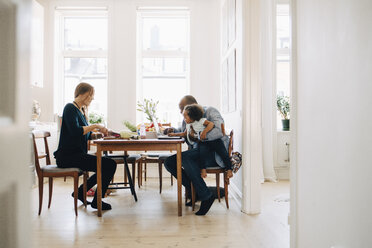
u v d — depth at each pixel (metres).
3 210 0.75
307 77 1.47
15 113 0.77
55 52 5.44
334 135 1.22
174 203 3.42
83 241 2.24
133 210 3.11
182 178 3.26
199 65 5.43
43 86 5.38
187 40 5.67
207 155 3.05
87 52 5.60
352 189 1.10
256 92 2.99
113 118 5.37
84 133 2.99
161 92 5.70
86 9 5.42
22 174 0.78
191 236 2.34
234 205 3.28
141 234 2.39
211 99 5.43
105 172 3.03
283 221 2.71
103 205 3.13
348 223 1.12
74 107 3.05
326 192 1.29
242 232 2.42
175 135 3.40
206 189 2.95
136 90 5.43
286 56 5.44
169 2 5.39
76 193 2.91
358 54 1.06
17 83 0.77
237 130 3.58
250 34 2.99
